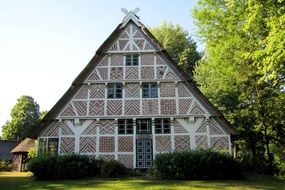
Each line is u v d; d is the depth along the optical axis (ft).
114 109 78.84
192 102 78.79
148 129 78.07
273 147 96.27
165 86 80.02
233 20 61.93
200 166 65.98
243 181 62.95
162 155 68.64
